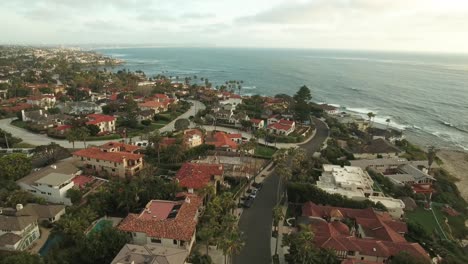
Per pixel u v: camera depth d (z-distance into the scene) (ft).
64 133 450.30
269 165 376.48
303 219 247.91
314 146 463.01
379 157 422.00
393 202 285.84
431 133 601.21
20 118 537.65
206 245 209.77
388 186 333.42
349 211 261.85
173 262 173.37
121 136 466.29
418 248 211.61
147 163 348.18
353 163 380.58
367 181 320.29
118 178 312.29
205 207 256.93
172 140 395.55
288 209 277.23
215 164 330.13
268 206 280.92
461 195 356.18
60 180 272.51
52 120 504.84
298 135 497.46
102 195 253.85
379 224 239.91
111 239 193.36
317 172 343.26
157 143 363.97
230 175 333.01
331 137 508.94
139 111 576.61
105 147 355.36
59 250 201.36
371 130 546.26
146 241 204.23
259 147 441.68
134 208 251.60
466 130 620.08
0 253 193.57
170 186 267.18
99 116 506.48
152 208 232.32
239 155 393.50
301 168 329.93
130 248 184.55
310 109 618.03
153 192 262.26
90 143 432.25
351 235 230.68
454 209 313.12
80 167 334.85
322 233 223.51
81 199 269.44
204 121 570.05
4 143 405.59
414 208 298.97
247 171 348.59
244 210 272.72
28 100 636.89
